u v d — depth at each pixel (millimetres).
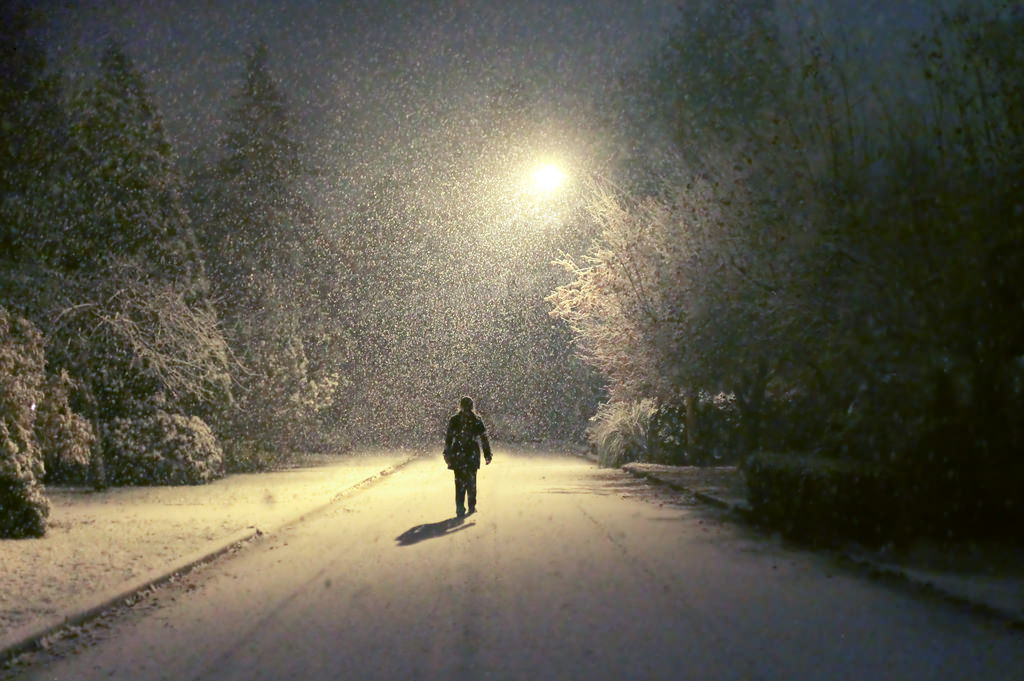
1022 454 10453
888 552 10031
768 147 12812
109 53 22312
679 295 18125
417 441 52625
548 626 7023
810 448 15562
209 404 25734
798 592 8297
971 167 10500
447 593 8461
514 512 15672
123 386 23125
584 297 24797
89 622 7715
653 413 28906
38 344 13953
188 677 5938
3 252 19594
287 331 32719
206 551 11094
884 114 11398
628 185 21625
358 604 8086
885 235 11023
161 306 22406
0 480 12398
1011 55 10422
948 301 10531
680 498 17766
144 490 21281
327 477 25016
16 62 18688
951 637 6566
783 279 13117
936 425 10531
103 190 21578
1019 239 10234
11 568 9844
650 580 8953
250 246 36094
